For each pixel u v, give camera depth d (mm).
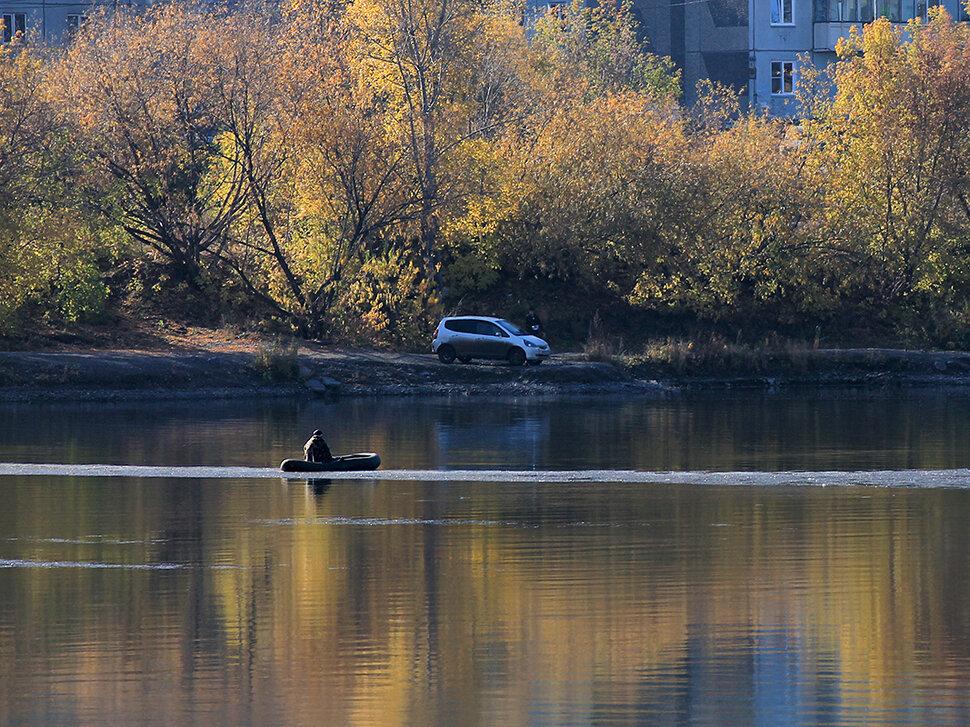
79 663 44906
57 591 54406
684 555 60625
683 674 43531
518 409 130875
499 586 55000
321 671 43969
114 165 159750
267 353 148375
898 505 73062
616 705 40750
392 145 160000
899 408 130875
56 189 151375
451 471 86562
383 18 163875
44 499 76125
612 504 74000
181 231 166625
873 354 166250
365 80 164750
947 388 157750
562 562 59250
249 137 158875
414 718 39656
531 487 80188
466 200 163375
